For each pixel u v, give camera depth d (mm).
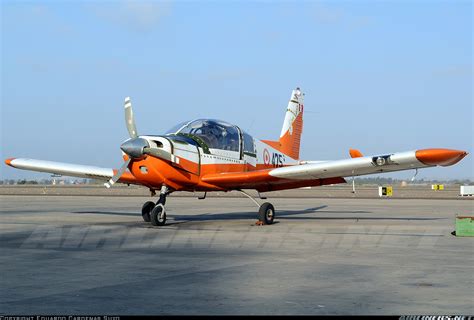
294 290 6023
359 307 5281
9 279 6629
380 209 23391
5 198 35906
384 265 7711
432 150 12812
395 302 5480
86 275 6898
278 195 49219
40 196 40531
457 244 10305
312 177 14695
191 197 40062
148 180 14031
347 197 42156
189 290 6016
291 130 19250
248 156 16266
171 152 13805
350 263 7895
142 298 5641
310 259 8281
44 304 5379
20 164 17641
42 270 7266
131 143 13523
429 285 6305
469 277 6809
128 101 14547
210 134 15102
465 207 25094
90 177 17016
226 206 25578
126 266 7598
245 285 6285
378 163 13500
